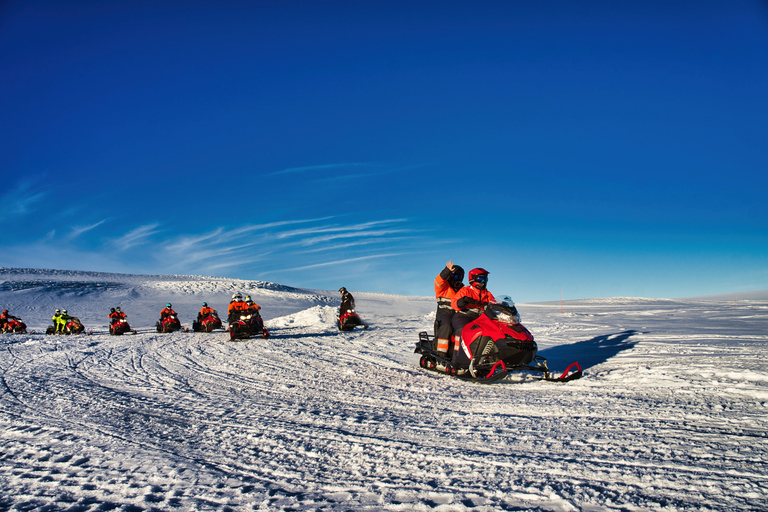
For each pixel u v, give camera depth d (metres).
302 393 5.72
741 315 18.83
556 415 4.14
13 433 4.03
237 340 13.54
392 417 4.38
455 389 5.71
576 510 2.25
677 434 3.32
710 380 4.98
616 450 3.09
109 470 3.07
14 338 15.60
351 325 16.80
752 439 3.10
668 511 2.19
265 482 2.80
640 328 13.39
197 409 4.91
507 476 2.76
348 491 2.63
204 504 2.48
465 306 6.73
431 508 2.35
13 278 55.84
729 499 2.27
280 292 56.38
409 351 10.12
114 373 7.73
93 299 43.69
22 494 2.69
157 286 55.56
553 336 12.07
